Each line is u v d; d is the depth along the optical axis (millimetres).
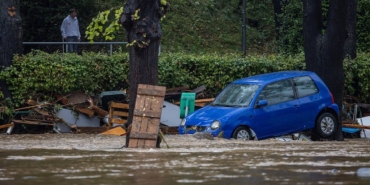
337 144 31859
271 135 37156
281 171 18391
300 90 38719
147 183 16141
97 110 43812
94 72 44938
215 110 37000
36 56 44375
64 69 44062
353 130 45000
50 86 44031
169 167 19328
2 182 16406
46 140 34531
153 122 27000
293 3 61562
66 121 43500
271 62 48125
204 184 15961
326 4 58094
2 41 43844
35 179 16875
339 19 41688
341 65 42312
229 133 35500
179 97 45875
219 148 27375
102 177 17188
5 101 43375
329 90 40938
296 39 60188
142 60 27141
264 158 22141
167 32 70062
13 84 43594
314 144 31594
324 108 39188
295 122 38000
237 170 18578
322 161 21141
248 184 15922
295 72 39750
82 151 25031
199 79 47125
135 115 26906
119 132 41062
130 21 26844
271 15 81688
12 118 43469
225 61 47344
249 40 75188
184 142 31234
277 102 37562
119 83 45844
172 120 44438
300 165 19875
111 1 65312
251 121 36219
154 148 26719
